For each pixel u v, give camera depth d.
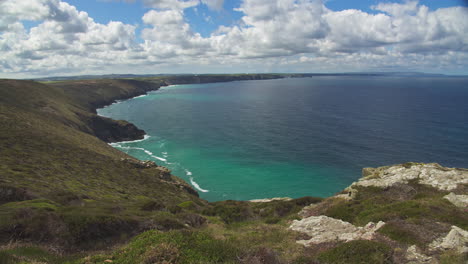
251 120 135.62
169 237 13.05
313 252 14.56
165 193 45.22
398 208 20.23
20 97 100.88
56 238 15.23
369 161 71.44
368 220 19.42
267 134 105.69
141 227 18.88
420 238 14.02
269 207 31.94
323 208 26.38
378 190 28.30
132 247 12.67
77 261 11.97
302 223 20.00
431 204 19.27
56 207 20.36
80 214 17.47
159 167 61.84
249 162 76.00
